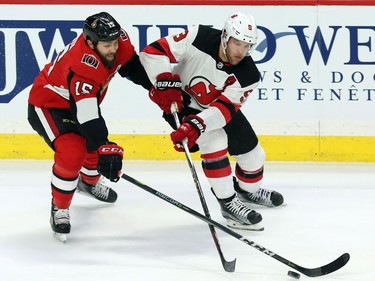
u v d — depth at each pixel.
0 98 20.22
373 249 13.62
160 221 15.41
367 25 19.86
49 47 20.12
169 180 18.59
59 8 20.00
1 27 20.08
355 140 20.17
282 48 20.03
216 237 12.70
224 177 14.74
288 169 19.64
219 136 14.60
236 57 13.56
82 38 13.32
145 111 20.16
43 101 14.04
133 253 13.47
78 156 13.67
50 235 14.48
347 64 19.97
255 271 12.52
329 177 18.89
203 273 12.41
